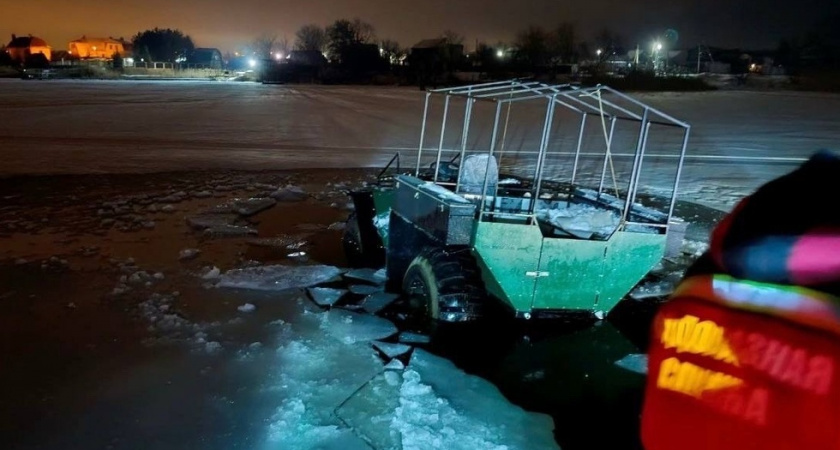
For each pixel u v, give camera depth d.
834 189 1.42
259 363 4.01
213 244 7.06
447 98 5.58
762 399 1.35
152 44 105.44
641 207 5.44
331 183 11.31
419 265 4.63
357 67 72.81
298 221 8.34
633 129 22.31
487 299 4.54
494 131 4.50
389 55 79.62
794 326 1.32
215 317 4.81
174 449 3.08
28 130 18.58
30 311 4.86
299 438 3.19
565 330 4.77
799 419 1.30
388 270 5.54
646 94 43.22
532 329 4.73
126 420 3.32
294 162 13.92
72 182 10.76
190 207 9.03
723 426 1.42
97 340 4.33
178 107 29.11
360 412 3.45
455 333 4.44
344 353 4.19
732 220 1.55
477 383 3.88
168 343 4.29
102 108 27.44
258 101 34.16
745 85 53.50
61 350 4.16
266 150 15.80
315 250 6.92
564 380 3.97
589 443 3.27
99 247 6.81
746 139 19.48
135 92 41.00
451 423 3.39
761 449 1.35
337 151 15.88
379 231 6.08
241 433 3.22
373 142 17.73
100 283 5.57
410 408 3.48
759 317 1.38
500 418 3.48
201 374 3.84
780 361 1.33
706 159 15.55
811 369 1.29
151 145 16.12
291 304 5.14
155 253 6.63
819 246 1.34
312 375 3.87
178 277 5.80
